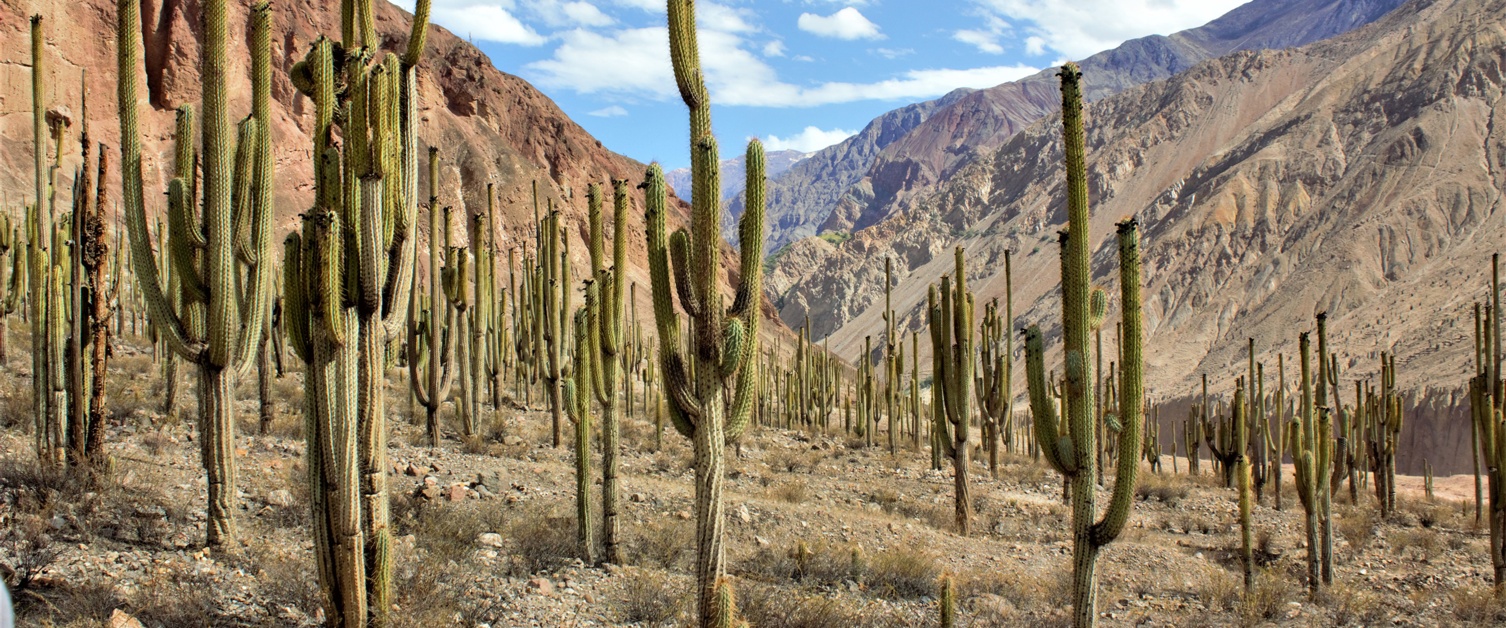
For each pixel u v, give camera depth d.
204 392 7.96
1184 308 122.94
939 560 11.66
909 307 179.75
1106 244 144.88
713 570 6.13
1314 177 136.25
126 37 7.38
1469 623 10.71
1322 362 11.95
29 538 7.01
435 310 15.68
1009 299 20.91
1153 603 10.75
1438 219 115.31
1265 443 23.44
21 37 43.94
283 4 64.19
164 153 49.97
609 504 9.73
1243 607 10.48
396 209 6.85
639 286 73.19
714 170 6.05
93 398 8.89
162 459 10.98
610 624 7.80
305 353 6.34
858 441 28.12
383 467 6.63
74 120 45.81
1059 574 11.55
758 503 13.38
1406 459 67.19
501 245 73.06
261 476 10.95
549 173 86.50
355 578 6.20
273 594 7.15
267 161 8.11
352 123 6.24
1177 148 182.88
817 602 8.66
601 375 9.75
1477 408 12.59
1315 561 11.55
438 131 77.06
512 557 9.18
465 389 16.48
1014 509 17.06
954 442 14.42
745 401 6.34
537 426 19.97
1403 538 16.25
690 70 6.04
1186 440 30.17
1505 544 12.23
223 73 7.47
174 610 6.40
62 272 9.06
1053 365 102.38
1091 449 6.11
